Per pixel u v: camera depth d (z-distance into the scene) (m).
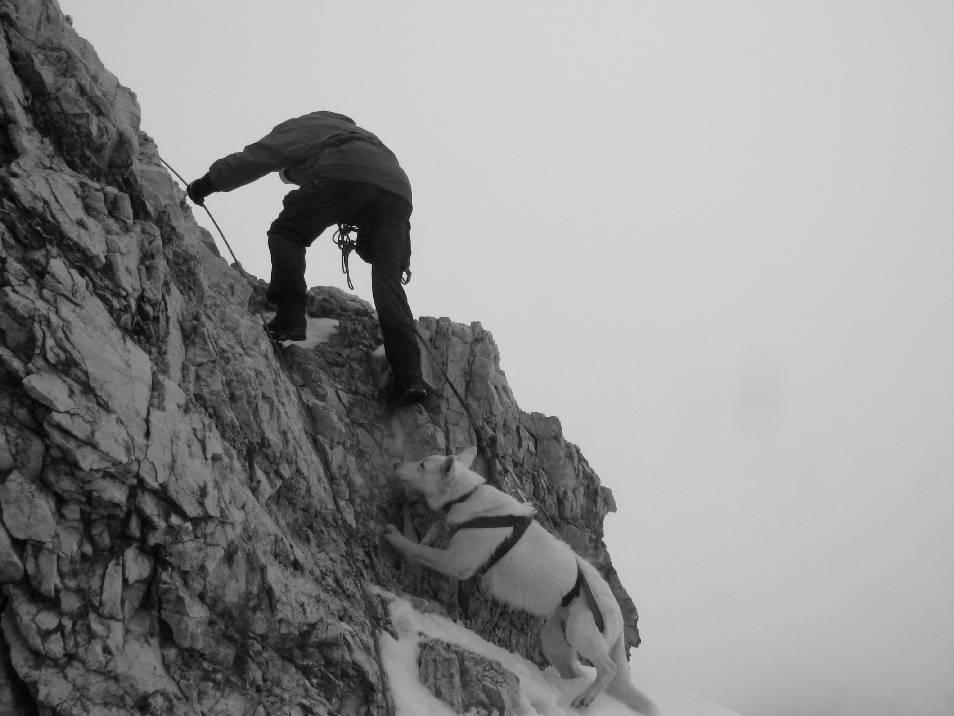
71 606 4.45
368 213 7.94
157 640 4.74
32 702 4.24
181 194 7.21
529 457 8.98
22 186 5.11
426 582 7.45
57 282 4.93
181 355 5.82
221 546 5.13
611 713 7.37
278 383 6.86
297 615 5.44
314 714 5.23
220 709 4.81
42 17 6.06
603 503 9.74
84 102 5.80
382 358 8.34
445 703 6.08
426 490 7.36
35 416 4.57
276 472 6.27
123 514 4.72
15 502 4.40
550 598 7.36
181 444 5.14
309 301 9.13
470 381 8.67
